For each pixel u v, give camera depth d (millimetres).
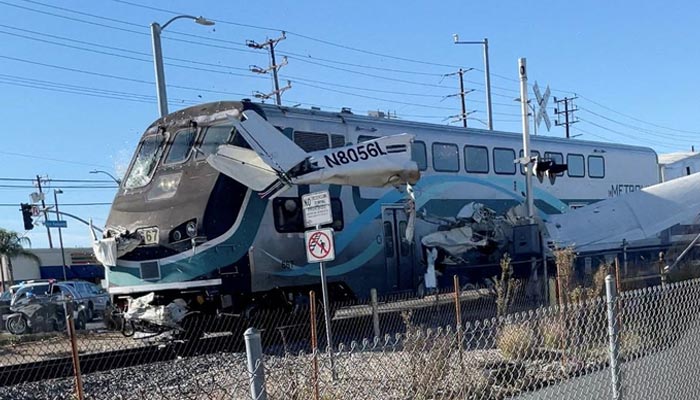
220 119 11938
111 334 13102
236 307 11312
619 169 20547
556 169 15227
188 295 11250
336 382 6516
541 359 6152
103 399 7613
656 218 16359
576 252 13922
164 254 11344
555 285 11148
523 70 15531
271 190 11234
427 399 5973
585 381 5449
